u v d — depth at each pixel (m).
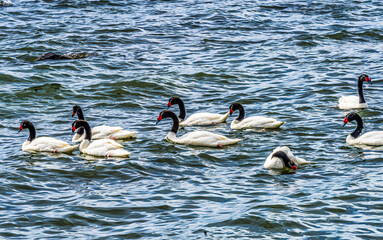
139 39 41.97
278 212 17.03
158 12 49.97
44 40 41.16
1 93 30.70
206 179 19.75
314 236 15.71
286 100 29.48
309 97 29.86
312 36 41.41
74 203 17.94
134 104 29.44
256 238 15.66
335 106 28.42
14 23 46.25
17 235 16.02
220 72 34.34
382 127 25.23
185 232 16.05
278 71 34.41
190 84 32.62
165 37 42.41
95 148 22.22
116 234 16.03
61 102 29.78
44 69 35.22
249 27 44.72
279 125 25.09
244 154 22.11
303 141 23.47
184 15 48.69
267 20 46.66
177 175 20.19
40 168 20.81
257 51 38.56
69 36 42.47
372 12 48.50
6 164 21.25
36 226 16.53
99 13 49.75
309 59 36.62
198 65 35.84
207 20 46.91
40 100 30.05
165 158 21.70
